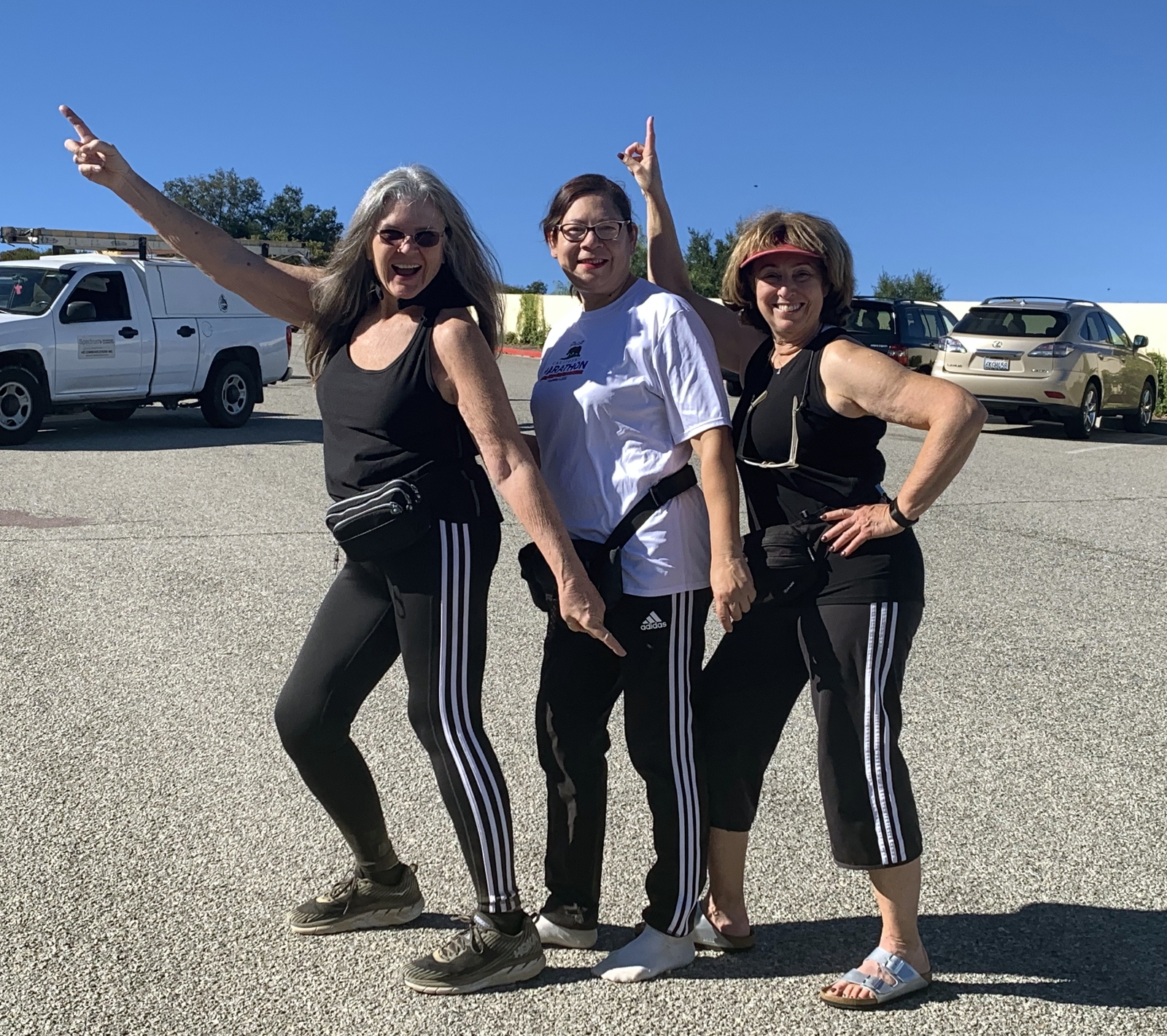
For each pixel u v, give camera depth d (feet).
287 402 54.54
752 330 9.57
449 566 8.19
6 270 39.27
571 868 8.98
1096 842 10.95
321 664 8.64
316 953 8.93
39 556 21.40
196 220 9.42
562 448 8.70
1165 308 67.56
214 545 22.53
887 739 8.13
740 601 8.13
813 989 8.51
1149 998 8.38
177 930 9.19
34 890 9.75
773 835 11.05
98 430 41.78
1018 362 45.11
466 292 8.46
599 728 8.97
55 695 14.37
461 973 8.36
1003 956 8.95
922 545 23.94
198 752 12.74
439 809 11.51
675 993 8.46
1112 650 17.03
